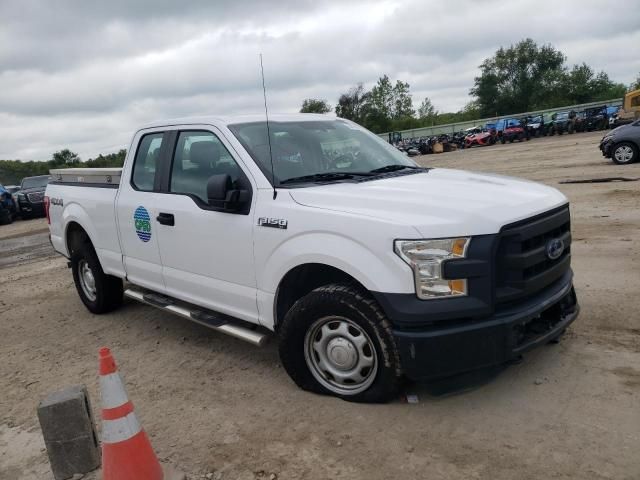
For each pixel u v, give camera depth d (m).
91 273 6.18
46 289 7.96
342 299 3.47
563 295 3.67
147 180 5.11
